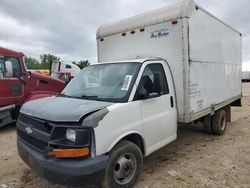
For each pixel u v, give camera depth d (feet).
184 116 16.57
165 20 17.03
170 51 16.90
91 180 10.74
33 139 12.19
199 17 18.13
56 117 11.05
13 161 17.76
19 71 28.66
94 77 15.49
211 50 20.62
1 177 15.05
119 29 19.83
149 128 14.14
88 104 12.16
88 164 10.62
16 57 28.45
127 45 19.35
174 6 16.87
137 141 13.79
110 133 11.57
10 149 20.71
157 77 15.02
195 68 17.63
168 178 14.55
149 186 13.55
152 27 17.78
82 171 10.48
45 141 11.20
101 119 11.14
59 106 12.21
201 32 18.51
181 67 16.49
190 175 14.97
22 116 13.61
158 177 14.67
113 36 20.36
